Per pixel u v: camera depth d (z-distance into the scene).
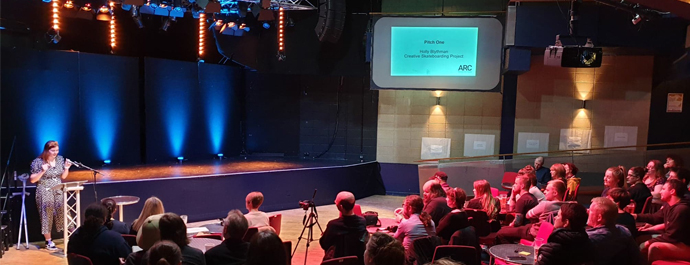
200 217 8.68
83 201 7.60
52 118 8.88
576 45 8.77
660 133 10.62
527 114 10.93
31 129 8.65
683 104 10.55
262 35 10.65
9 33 8.88
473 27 9.99
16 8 8.94
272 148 11.94
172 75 10.37
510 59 9.36
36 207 7.23
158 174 8.75
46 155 6.86
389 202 10.68
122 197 6.69
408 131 11.38
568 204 3.55
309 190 9.91
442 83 10.20
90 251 4.04
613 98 10.71
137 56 10.76
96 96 9.42
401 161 11.45
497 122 11.03
